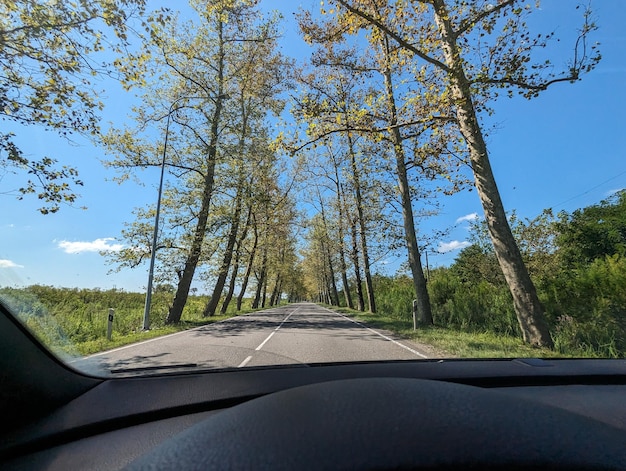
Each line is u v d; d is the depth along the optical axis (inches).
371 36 490.6
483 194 442.3
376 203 896.9
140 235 761.6
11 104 317.1
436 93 477.1
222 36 842.2
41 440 69.4
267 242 1503.4
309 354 345.4
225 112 845.2
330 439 42.6
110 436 75.4
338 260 1492.4
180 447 45.3
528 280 418.9
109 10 305.4
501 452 41.8
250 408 54.6
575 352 388.2
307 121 492.4
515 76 407.2
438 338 464.4
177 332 592.1
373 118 510.0
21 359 71.1
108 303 944.3
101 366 116.0
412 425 45.5
